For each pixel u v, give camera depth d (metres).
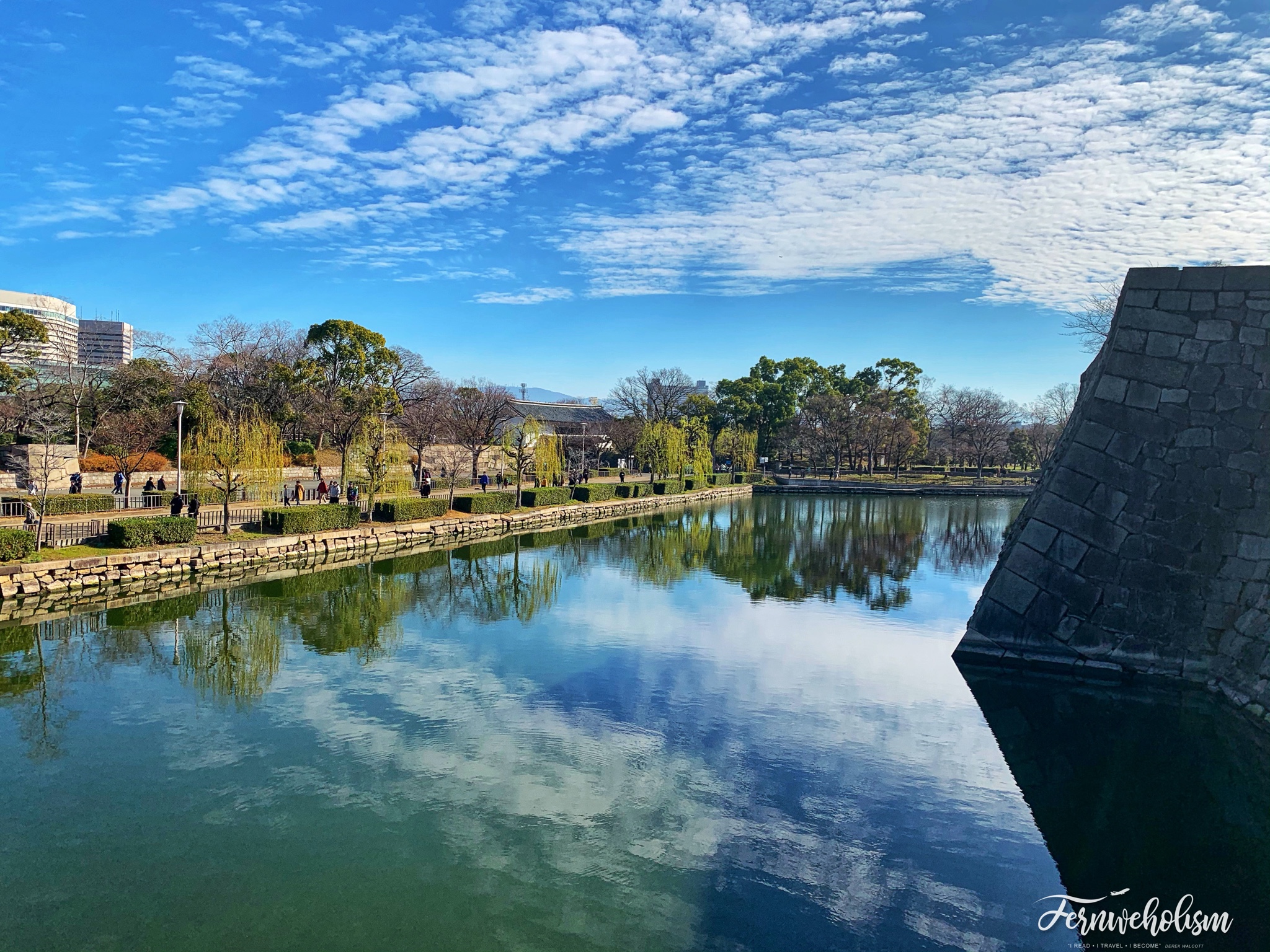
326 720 11.01
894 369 87.06
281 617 17.69
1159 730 10.48
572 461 69.38
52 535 20.75
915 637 15.84
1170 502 12.00
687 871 7.12
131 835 7.75
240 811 8.27
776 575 23.97
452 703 11.72
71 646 15.09
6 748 9.97
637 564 26.14
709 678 12.97
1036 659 12.98
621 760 9.59
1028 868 7.20
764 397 81.25
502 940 6.11
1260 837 7.80
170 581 21.55
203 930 6.21
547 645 15.20
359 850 7.46
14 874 7.03
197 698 12.00
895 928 6.29
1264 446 11.43
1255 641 10.80
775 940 6.12
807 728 10.68
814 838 7.73
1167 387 12.05
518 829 7.88
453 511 36.03
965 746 10.05
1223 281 11.76
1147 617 12.17
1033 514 13.25
